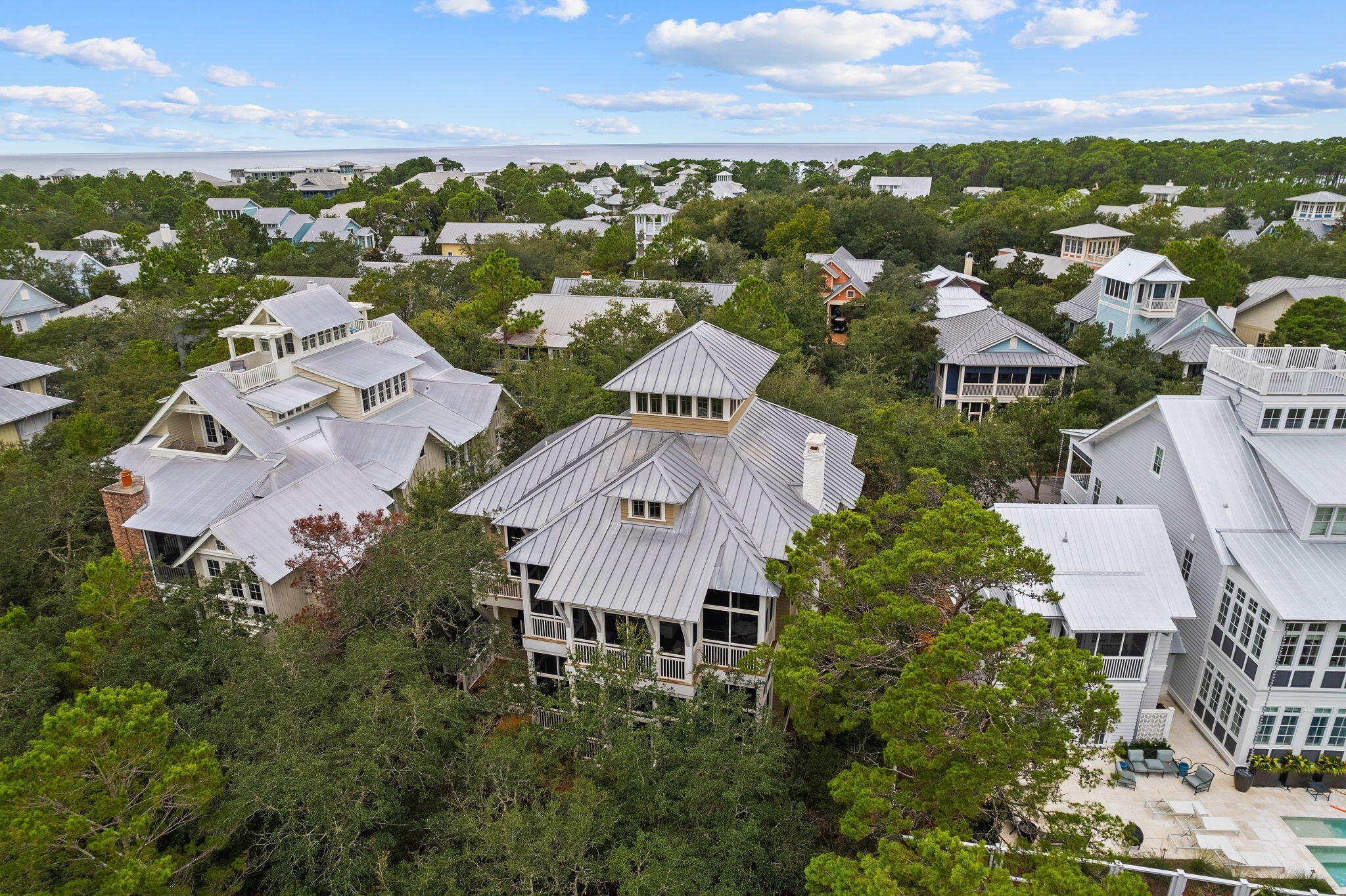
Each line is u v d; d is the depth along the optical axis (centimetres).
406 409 4425
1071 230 9638
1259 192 12606
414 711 2045
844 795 1756
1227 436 2917
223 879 1934
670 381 2858
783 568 2294
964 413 5891
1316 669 2428
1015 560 1978
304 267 9288
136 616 2441
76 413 5250
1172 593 2666
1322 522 2611
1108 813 2386
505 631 2872
